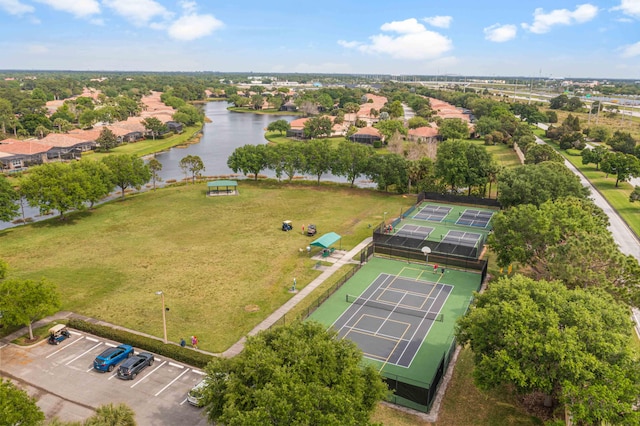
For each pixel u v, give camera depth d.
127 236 83.06
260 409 27.27
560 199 71.56
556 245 54.91
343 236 84.19
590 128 192.75
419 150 146.12
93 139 173.25
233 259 72.81
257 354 31.22
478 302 42.91
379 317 55.47
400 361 46.09
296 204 105.25
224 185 110.06
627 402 30.94
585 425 33.22
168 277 65.94
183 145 188.00
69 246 77.94
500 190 88.12
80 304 57.81
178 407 39.44
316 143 123.44
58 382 42.75
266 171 144.00
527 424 37.03
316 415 27.59
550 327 34.62
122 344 48.31
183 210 99.19
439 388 41.91
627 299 46.28
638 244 78.44
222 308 57.12
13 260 71.75
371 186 128.75
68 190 89.44
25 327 52.44
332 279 66.06
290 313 55.94
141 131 198.00
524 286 40.62
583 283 47.91
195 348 48.03
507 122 197.62
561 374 33.19
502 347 37.09
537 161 127.12
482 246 79.75
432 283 65.56
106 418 29.47
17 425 29.98
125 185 108.38
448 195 108.81
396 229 88.44
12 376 43.53
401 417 38.06
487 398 40.34
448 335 51.28
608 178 127.19
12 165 140.38
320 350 31.52
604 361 33.34
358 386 30.75
